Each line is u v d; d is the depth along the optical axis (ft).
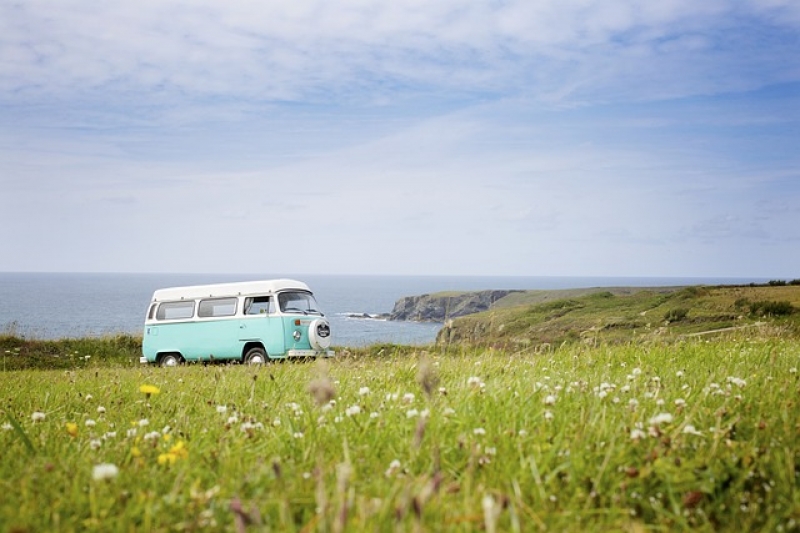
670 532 12.28
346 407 20.83
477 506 12.00
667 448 14.99
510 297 324.60
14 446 17.42
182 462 14.69
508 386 22.27
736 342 41.75
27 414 24.71
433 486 9.00
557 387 21.27
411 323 368.48
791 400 19.63
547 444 15.24
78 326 389.60
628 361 33.58
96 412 25.16
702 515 12.59
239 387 30.58
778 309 96.02
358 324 396.78
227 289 75.25
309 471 14.47
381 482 13.15
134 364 91.09
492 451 14.66
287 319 72.08
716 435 14.88
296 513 12.35
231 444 17.01
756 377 24.12
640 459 14.70
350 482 13.12
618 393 21.80
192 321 76.38
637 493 13.55
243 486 13.21
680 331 82.23
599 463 14.73
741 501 13.28
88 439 18.61
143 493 12.76
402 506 9.07
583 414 16.94
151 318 78.89
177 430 19.10
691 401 20.08
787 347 36.94
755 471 14.57
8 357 91.76
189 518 12.01
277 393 27.07
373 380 29.86
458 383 24.23
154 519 11.97
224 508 12.13
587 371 28.99
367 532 10.52
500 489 13.02
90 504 12.26
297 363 51.34
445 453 15.10
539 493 13.08
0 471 14.56
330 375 31.68
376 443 16.02
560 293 311.06
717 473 14.08
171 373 45.68
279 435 17.19
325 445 16.26
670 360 32.37
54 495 12.84
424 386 11.60
